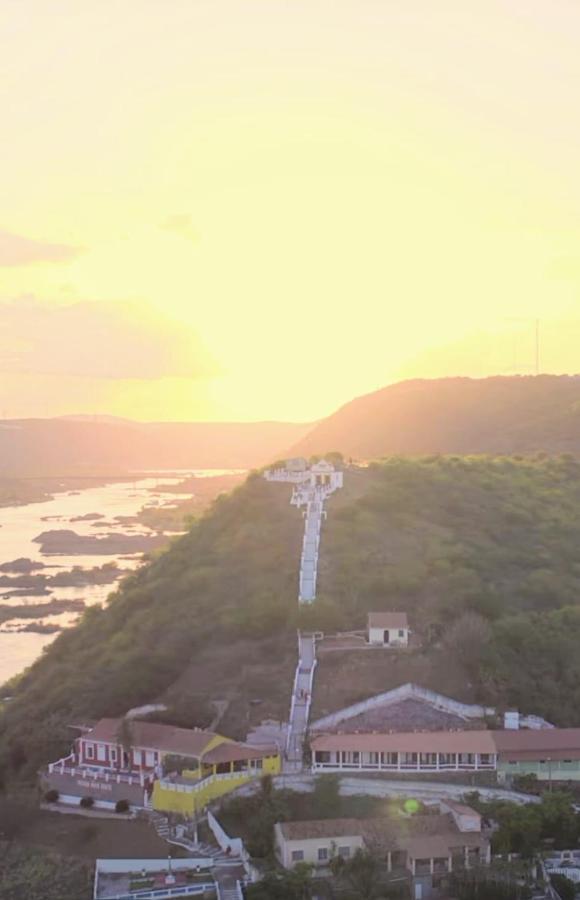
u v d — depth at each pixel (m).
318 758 93.25
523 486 174.50
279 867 80.62
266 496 161.38
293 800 88.44
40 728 107.00
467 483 170.62
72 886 81.25
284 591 127.00
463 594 123.69
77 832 88.44
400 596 125.31
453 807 85.50
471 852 81.25
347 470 173.00
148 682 110.62
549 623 119.38
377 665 110.12
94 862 83.94
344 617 120.19
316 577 130.50
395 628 114.50
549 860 82.69
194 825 87.44
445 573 130.12
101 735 97.81
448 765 92.94
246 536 146.50
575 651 114.88
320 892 77.62
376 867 79.06
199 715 101.12
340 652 113.19
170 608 131.38
